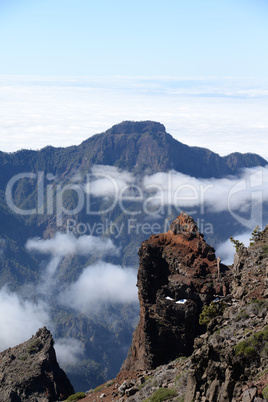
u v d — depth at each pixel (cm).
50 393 6378
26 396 6300
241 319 4681
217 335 4278
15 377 6525
